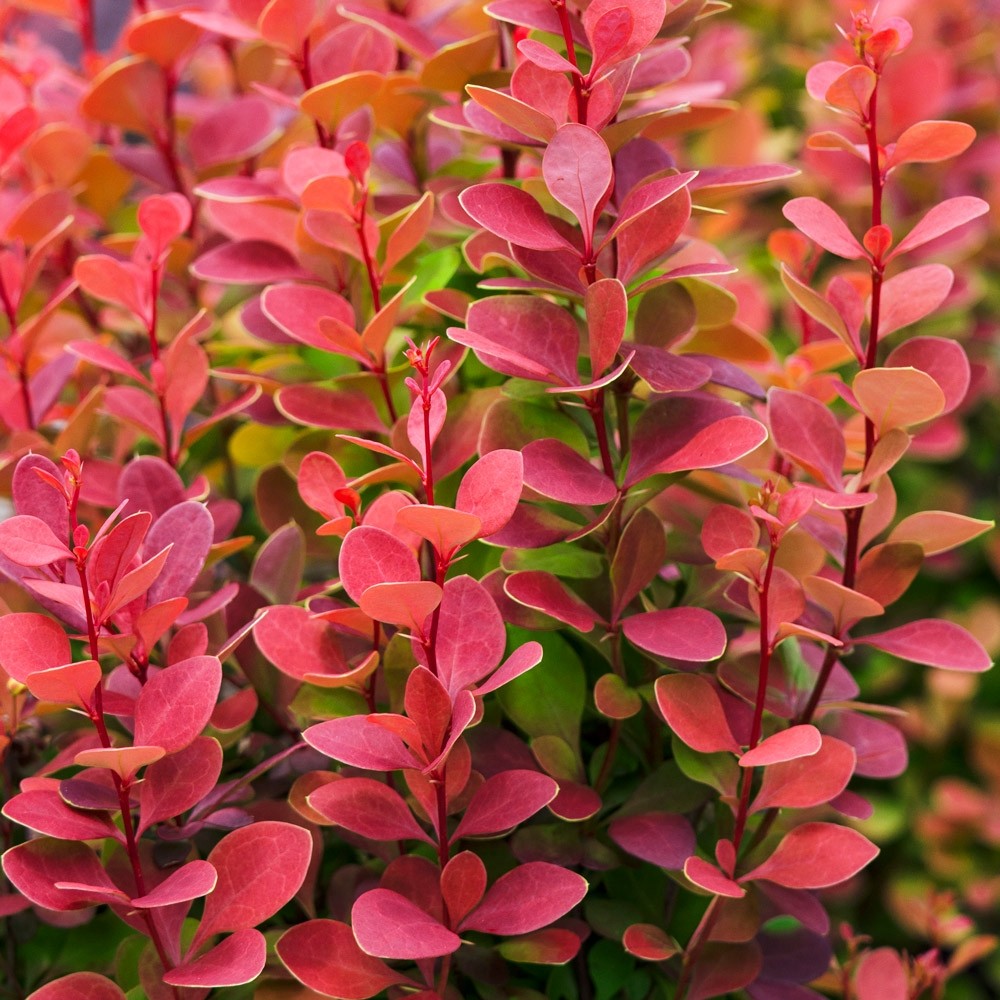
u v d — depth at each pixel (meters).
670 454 0.75
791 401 0.77
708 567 0.79
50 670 0.70
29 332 0.82
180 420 0.81
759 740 0.75
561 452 0.75
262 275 0.81
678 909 0.79
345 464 0.81
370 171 0.88
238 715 0.76
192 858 0.75
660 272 0.81
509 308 0.75
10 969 0.78
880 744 0.78
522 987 0.77
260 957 0.71
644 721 0.79
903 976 0.84
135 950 0.76
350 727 0.73
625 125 0.75
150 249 0.81
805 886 0.74
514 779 0.74
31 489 0.73
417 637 0.72
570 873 0.73
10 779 0.79
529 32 0.80
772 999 0.78
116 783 0.72
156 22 0.84
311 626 0.76
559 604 0.75
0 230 0.86
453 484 0.80
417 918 0.72
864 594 0.76
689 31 0.79
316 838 0.77
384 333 0.77
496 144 0.81
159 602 0.73
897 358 0.76
